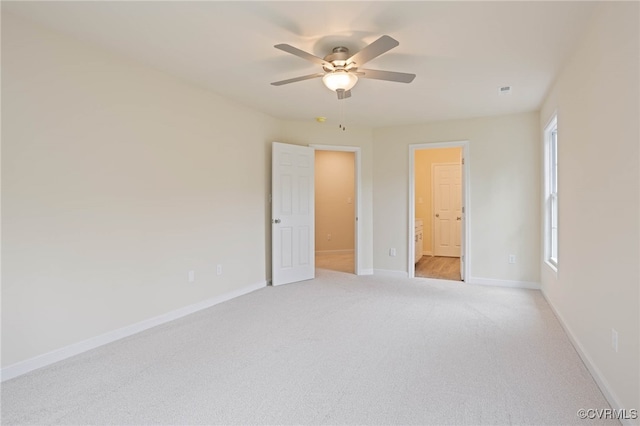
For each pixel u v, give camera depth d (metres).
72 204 2.61
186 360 2.53
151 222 3.22
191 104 3.61
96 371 2.36
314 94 3.88
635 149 1.67
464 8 2.15
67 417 1.86
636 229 1.66
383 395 2.06
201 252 3.76
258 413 1.89
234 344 2.82
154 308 3.25
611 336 1.96
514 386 2.15
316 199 7.48
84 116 2.68
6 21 2.25
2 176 2.25
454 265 6.35
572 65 2.78
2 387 2.16
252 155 4.52
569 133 2.88
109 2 2.11
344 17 2.28
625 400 1.76
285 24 2.38
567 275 2.97
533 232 4.57
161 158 3.30
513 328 3.14
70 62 2.58
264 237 4.79
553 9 2.15
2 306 2.25
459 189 7.32
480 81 3.41
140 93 3.10
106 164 2.84
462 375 2.29
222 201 4.04
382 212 5.46
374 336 2.97
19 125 2.32
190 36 2.56
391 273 5.43
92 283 2.75
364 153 5.46
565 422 1.80
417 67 3.07
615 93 1.91
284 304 3.93
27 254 2.36
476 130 4.84
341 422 1.81
